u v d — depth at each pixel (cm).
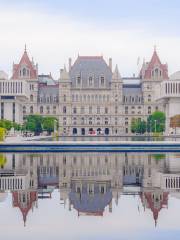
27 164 7469
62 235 3203
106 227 3412
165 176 5928
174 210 3912
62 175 6069
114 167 7031
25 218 3650
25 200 4306
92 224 3484
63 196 4506
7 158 8612
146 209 3947
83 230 3328
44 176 5959
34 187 5031
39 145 10712
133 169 6738
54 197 4459
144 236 3191
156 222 3541
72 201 4275
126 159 8400
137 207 4025
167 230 3334
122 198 4406
